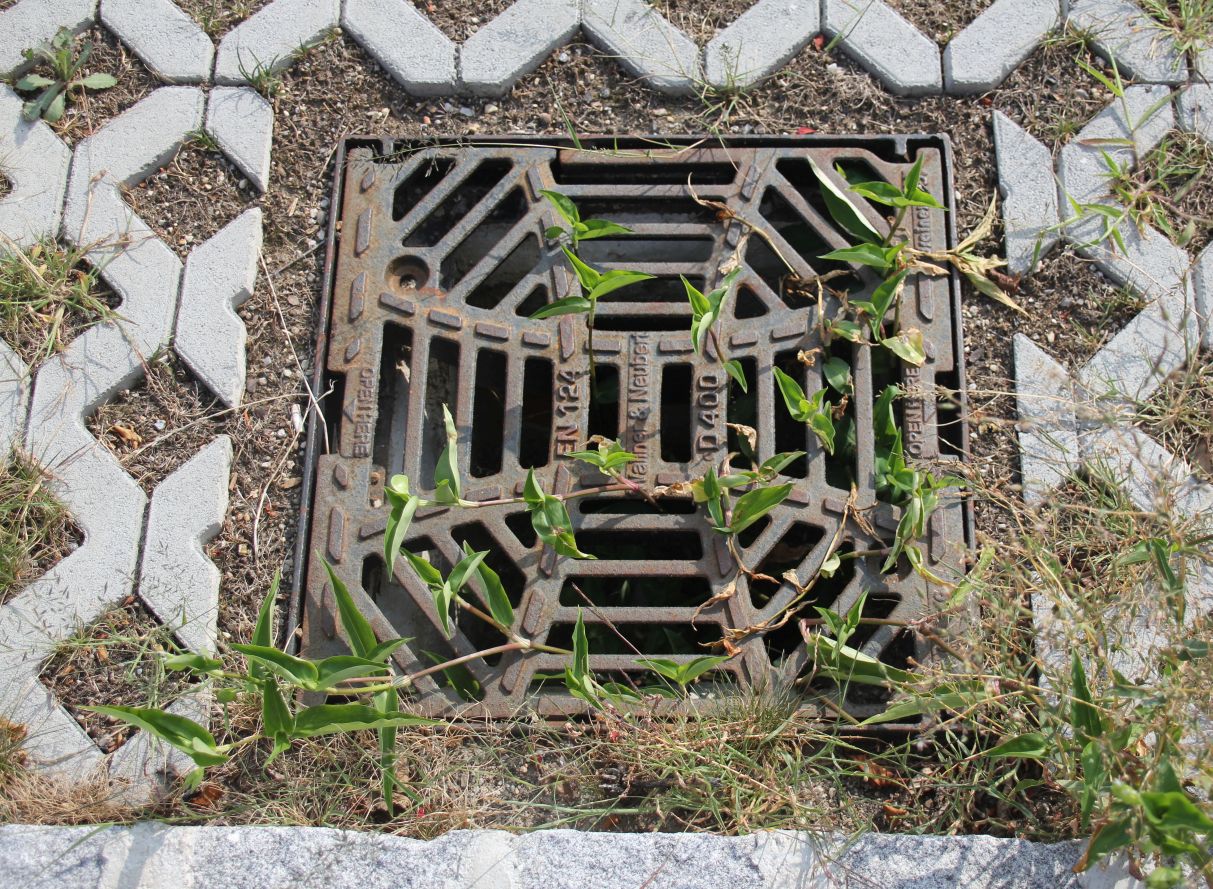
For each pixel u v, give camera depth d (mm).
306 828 1931
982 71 2441
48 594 2141
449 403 2369
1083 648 2012
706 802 1982
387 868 1899
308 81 2486
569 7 2510
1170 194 2383
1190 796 1768
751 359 2213
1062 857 1874
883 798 2010
